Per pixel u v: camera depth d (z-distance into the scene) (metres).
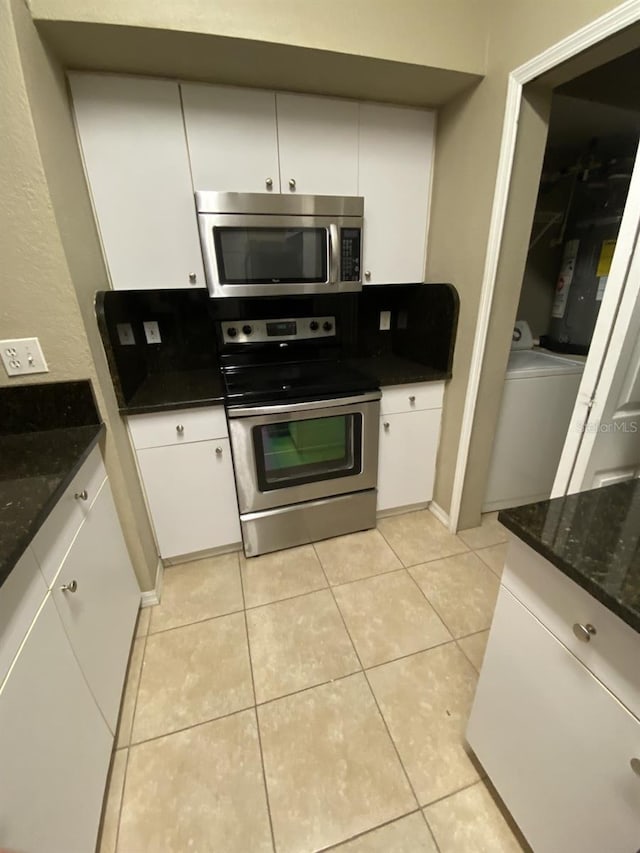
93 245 1.40
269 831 0.99
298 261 1.67
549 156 2.35
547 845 0.83
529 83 1.30
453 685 1.33
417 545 2.00
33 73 1.03
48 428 1.26
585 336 2.21
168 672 1.38
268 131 1.52
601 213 2.08
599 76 1.58
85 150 1.37
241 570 1.85
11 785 0.63
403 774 1.09
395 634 1.52
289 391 1.67
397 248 1.87
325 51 1.25
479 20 1.37
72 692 0.89
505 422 2.02
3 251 1.06
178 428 1.59
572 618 0.69
